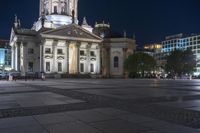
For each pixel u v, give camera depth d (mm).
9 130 7820
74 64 105250
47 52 97875
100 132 7594
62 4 114938
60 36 97938
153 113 10945
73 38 101125
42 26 97938
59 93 21516
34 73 92938
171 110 11805
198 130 7820
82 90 25344
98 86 33625
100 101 15383
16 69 100000
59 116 10219
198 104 13984
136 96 18656
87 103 14391
